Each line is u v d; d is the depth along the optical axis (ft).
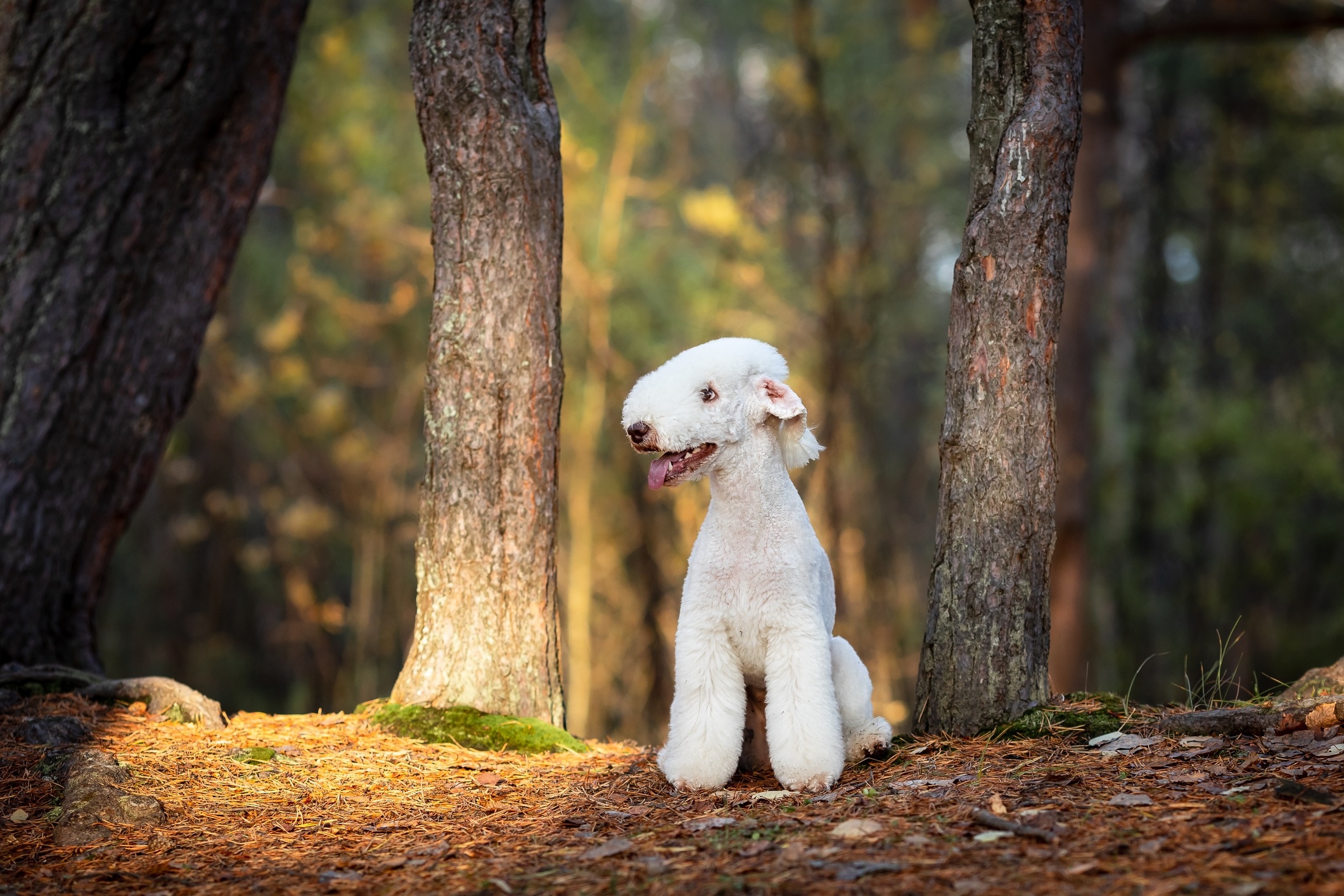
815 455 12.43
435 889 9.47
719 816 11.09
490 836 11.03
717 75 55.42
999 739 13.32
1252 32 41.34
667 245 45.27
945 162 52.80
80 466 19.27
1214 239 58.34
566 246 42.22
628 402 12.06
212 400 46.16
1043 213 13.98
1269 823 9.25
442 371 15.87
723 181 55.62
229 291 43.91
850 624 48.06
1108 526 57.26
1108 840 9.25
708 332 45.37
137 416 19.90
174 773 13.16
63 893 9.74
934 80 50.37
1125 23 45.55
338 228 43.57
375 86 43.39
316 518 45.42
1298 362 61.72
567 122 41.73
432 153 15.98
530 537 15.89
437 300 16.01
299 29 21.30
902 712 43.83
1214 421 52.90
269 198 42.80
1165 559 63.98
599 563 45.91
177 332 20.34
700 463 11.96
